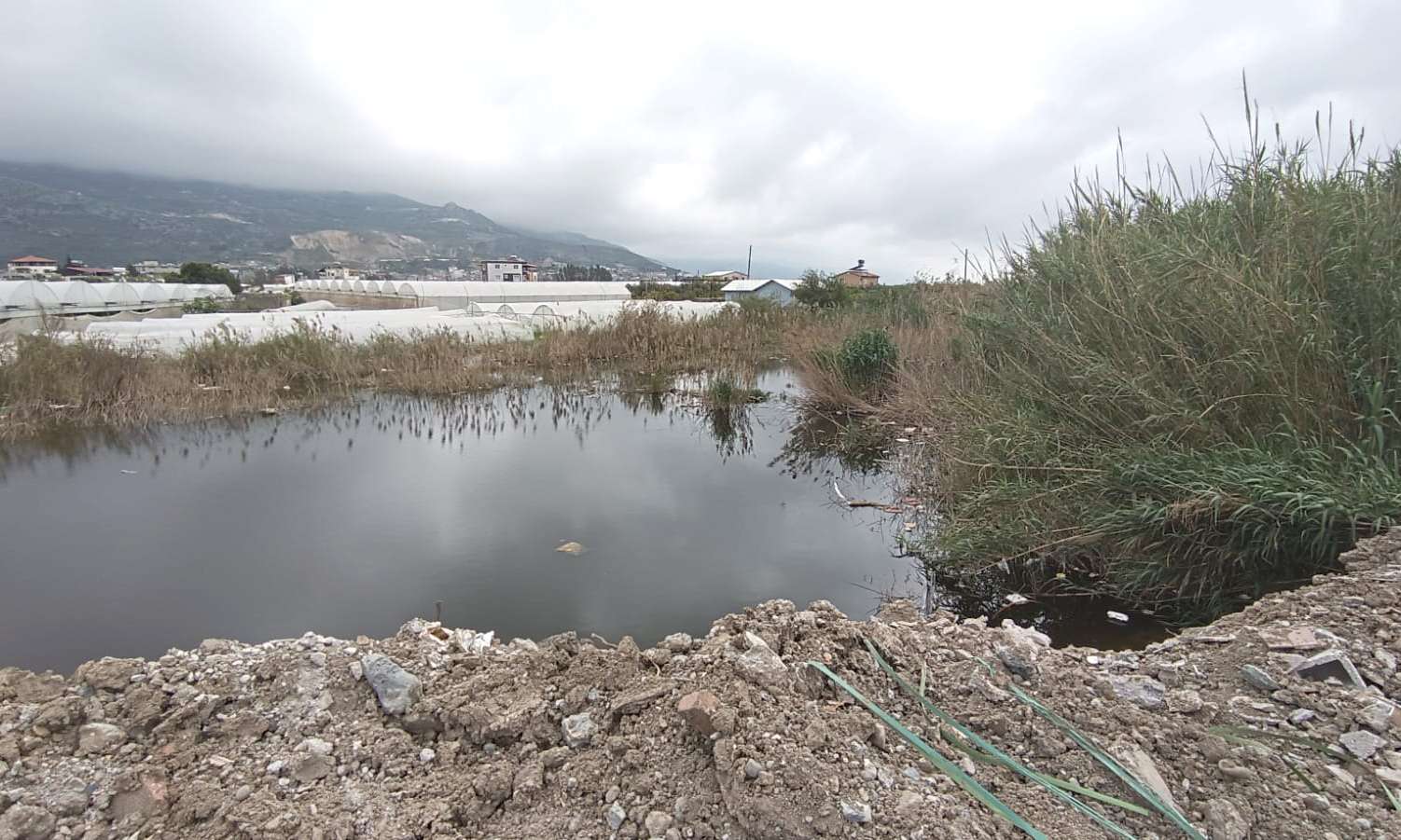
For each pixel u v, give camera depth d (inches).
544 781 69.3
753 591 158.7
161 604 148.5
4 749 69.6
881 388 354.3
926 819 60.2
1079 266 192.5
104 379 343.0
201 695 80.2
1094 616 145.6
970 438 200.4
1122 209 209.6
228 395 368.8
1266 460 134.3
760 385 451.8
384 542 184.2
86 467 253.6
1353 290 144.5
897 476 242.1
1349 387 137.7
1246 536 135.1
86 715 76.4
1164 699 82.0
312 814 64.4
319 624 140.9
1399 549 109.9
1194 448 149.2
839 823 58.9
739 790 61.4
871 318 471.8
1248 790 66.1
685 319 628.7
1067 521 160.9
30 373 326.3
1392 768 68.2
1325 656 85.7
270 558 173.2
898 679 82.0
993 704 79.3
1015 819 61.4
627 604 150.8
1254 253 161.0
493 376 455.2
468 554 176.9
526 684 83.4
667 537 191.3
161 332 496.1
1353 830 60.7
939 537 171.9
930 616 136.9
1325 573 125.5
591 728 75.1
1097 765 69.7
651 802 65.0
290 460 265.4
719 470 261.1
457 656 93.9
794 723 70.5
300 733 76.7
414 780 70.6
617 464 266.2
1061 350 178.5
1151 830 62.1
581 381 454.6
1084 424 176.7
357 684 83.8
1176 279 164.7
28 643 132.3
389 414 354.6
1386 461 128.6
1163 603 145.6
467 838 63.8
